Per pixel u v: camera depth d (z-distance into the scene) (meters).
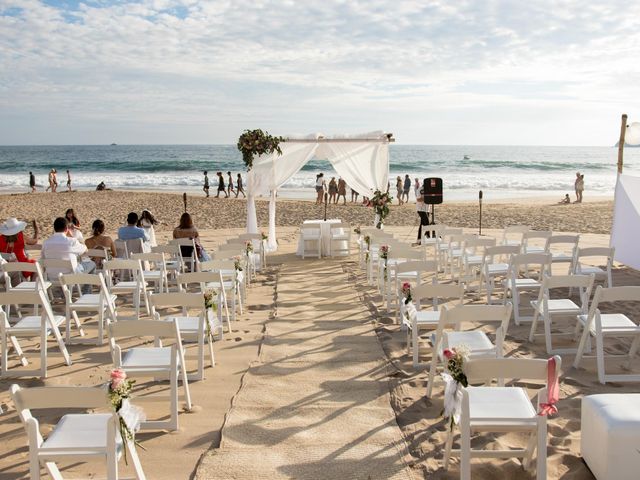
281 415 4.45
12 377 5.36
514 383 4.98
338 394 4.84
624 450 3.31
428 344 6.09
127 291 7.45
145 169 53.38
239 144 11.55
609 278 8.02
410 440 4.05
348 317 7.27
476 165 57.19
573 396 4.77
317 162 57.03
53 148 125.69
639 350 5.94
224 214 21.08
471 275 9.61
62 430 3.32
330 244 12.09
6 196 28.05
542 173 48.69
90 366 5.68
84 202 25.20
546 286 5.79
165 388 5.07
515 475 3.60
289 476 3.59
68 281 6.28
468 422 3.26
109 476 3.12
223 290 6.62
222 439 4.07
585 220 18.64
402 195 26.11
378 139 12.12
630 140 10.09
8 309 7.19
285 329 6.77
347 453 3.87
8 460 3.89
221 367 5.55
